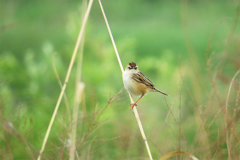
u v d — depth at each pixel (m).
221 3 27.58
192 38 25.41
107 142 10.23
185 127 10.82
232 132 6.98
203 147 7.37
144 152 10.78
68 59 13.89
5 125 7.50
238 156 7.38
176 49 24.41
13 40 27.23
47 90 12.84
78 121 8.32
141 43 26.03
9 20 31.73
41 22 32.41
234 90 9.98
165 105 13.34
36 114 11.31
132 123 11.70
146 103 13.44
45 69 12.80
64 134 7.88
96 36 13.80
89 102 11.16
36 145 9.66
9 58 12.82
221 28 22.83
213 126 9.47
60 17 32.78
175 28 30.33
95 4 34.50
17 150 8.73
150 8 36.34
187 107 12.01
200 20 30.09
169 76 14.62
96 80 12.61
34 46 25.88
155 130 10.98
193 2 34.28
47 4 35.59
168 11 35.12
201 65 13.04
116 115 11.75
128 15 34.38
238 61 11.34
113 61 13.77
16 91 11.94
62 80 13.02
